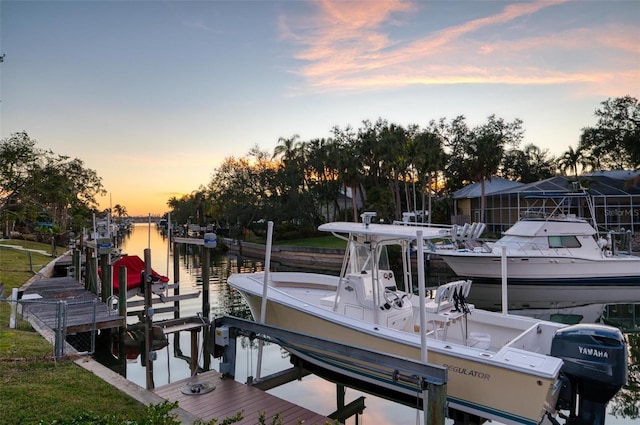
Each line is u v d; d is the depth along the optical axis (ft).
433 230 22.07
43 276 54.90
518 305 50.47
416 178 123.65
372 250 23.54
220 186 144.87
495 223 113.91
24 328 27.37
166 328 29.99
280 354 31.17
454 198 127.24
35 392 16.20
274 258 101.81
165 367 30.48
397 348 20.03
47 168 74.90
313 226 136.87
